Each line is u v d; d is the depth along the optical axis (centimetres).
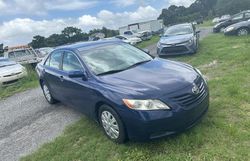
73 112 629
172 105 374
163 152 382
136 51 566
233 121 434
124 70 475
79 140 474
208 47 1320
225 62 871
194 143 385
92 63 498
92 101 459
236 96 524
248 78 638
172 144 391
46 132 548
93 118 488
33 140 525
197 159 354
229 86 582
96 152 419
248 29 1630
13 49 1881
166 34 1339
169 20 10169
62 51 594
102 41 592
